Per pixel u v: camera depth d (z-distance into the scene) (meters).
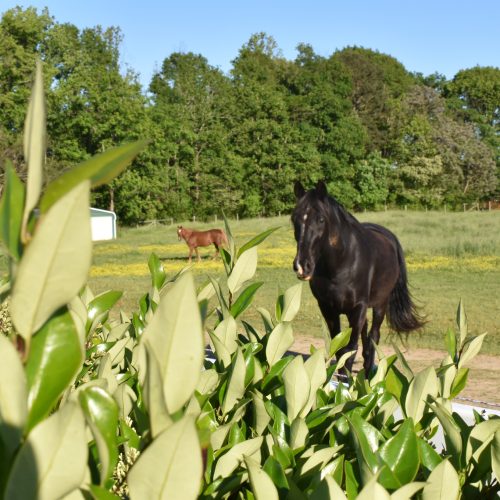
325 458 1.57
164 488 0.86
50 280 0.78
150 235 39.84
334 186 60.22
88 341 2.68
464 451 1.79
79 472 0.85
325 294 6.91
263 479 1.28
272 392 2.25
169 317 0.91
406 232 31.14
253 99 58.38
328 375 2.53
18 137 35.91
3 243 0.80
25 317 0.79
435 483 1.34
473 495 1.72
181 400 0.92
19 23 43.59
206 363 2.81
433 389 1.97
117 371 2.45
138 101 47.91
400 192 63.31
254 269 2.55
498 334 9.89
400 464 1.52
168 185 52.72
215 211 55.78
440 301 13.11
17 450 0.86
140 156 48.16
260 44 77.81
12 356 0.83
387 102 67.31
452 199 65.44
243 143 57.44
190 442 0.84
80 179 0.78
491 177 66.62
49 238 0.76
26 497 0.83
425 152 64.31
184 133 54.25
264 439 1.80
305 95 65.69
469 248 23.33
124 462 1.62
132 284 17.81
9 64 42.66
